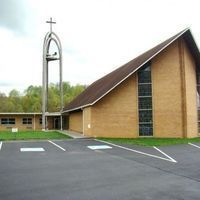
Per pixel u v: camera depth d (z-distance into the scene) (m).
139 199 9.78
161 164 16.23
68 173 13.91
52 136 33.62
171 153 20.58
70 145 25.38
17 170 14.68
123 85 33.50
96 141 28.72
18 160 17.72
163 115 33.44
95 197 10.01
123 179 12.64
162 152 21.09
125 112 33.41
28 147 24.05
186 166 15.62
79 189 11.04
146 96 33.72
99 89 38.44
